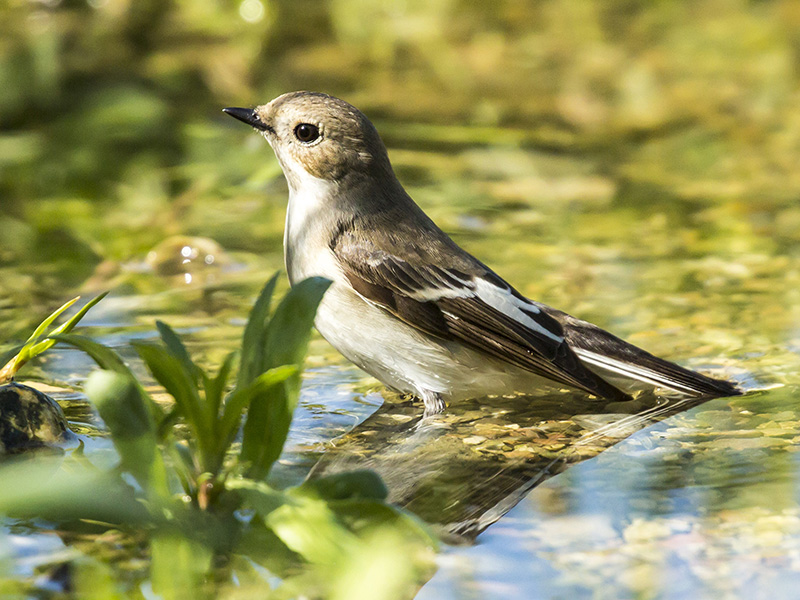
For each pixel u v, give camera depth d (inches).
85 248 488.7
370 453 290.7
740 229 517.0
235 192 577.9
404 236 363.9
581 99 758.5
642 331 390.3
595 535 235.3
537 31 919.0
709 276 450.9
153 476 223.8
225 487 236.7
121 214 538.9
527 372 352.2
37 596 205.0
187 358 245.0
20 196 561.6
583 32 914.1
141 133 658.2
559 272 457.4
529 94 769.6
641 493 259.3
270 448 241.8
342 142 371.2
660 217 538.3
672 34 903.7
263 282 447.8
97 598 204.8
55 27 801.6
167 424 241.0
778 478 266.7
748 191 577.6
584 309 412.2
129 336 378.6
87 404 316.2
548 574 217.0
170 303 419.5
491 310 348.8
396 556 219.8
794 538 231.8
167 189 576.7
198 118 686.5
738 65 829.8
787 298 422.3
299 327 240.5
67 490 211.5
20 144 636.1
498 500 257.6
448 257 361.1
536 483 268.8
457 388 353.7
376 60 834.8
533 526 241.0
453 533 237.6
